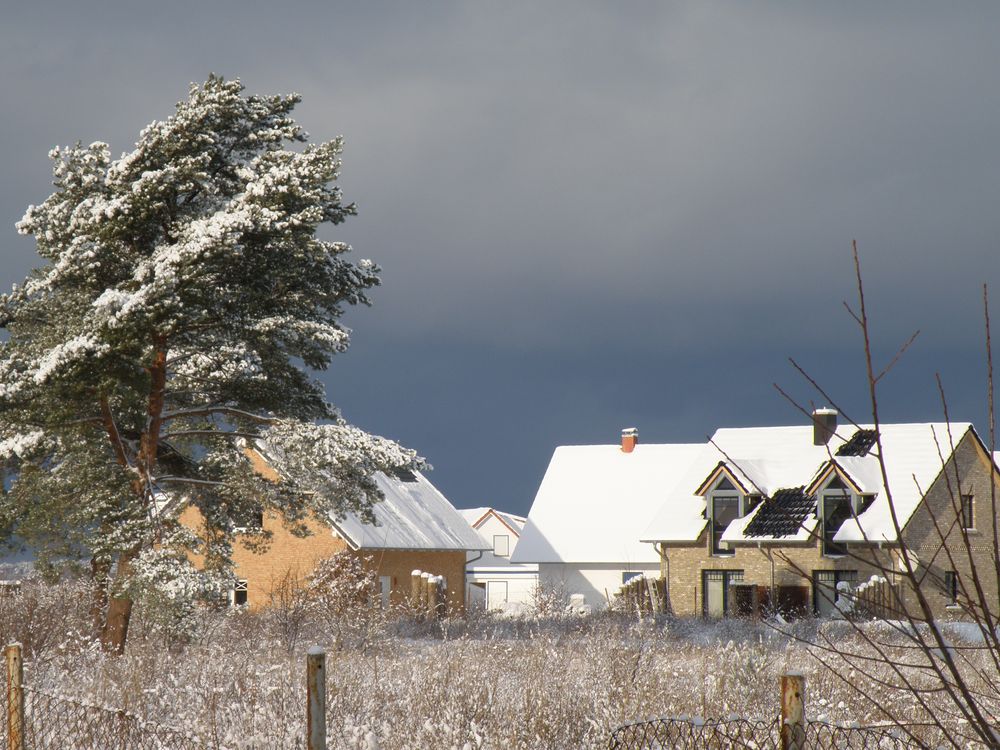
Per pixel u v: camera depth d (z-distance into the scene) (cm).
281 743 3453
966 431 15400
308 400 10431
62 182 9475
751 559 16312
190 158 9219
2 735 3566
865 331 1596
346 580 10262
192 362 9844
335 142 9894
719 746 3238
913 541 14712
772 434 17912
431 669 4991
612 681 4522
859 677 4644
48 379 8812
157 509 10275
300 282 10100
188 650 6725
